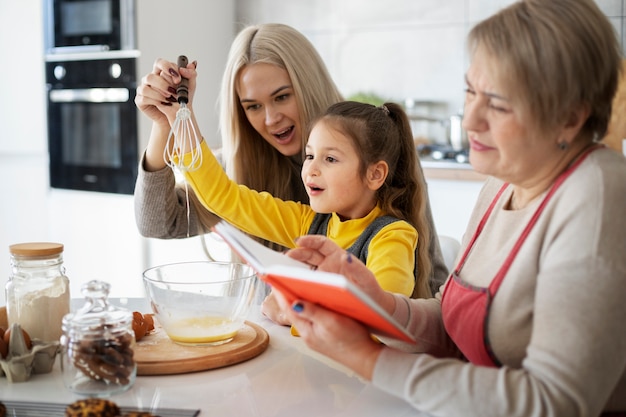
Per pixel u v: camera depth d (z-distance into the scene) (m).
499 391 0.92
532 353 0.93
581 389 0.89
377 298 1.17
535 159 1.00
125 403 1.07
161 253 3.46
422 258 1.72
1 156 3.82
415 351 1.26
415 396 0.97
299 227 1.79
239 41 1.91
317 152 1.61
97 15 3.53
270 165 1.99
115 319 1.10
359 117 1.61
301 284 0.93
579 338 0.90
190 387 1.13
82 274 3.75
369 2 3.85
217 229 1.09
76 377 1.08
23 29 3.72
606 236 0.93
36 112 3.78
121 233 3.59
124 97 3.48
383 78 3.87
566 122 0.98
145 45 3.46
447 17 3.66
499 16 0.98
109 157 3.58
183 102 1.64
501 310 1.04
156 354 1.22
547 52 0.93
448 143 3.70
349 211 1.66
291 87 1.86
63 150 3.74
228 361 1.22
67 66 3.66
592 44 0.94
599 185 0.96
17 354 1.16
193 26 3.73
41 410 1.04
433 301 1.29
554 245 0.97
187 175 1.76
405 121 1.74
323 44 3.98
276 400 1.08
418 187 1.73
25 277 1.22
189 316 1.26
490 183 1.26
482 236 1.17
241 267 1.40
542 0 0.96
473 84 1.00
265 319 1.51
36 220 3.84
